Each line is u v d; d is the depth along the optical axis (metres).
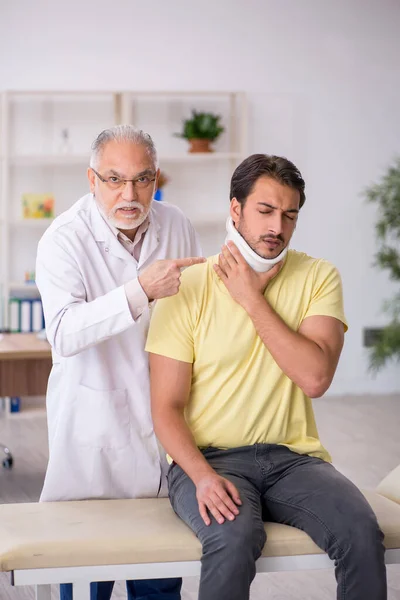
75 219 2.40
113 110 6.76
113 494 2.42
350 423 5.98
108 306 2.17
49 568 2.01
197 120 6.62
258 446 2.18
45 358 4.46
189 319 2.19
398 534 2.14
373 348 6.87
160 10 6.71
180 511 2.12
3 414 6.30
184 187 6.91
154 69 6.74
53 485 2.39
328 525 2.01
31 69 6.61
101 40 6.67
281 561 2.06
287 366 2.11
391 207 6.58
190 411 2.23
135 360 2.41
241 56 6.82
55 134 6.72
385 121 7.00
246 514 1.99
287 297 2.21
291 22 6.84
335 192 6.97
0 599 3.09
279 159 2.13
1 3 6.54
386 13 6.94
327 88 6.92
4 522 2.18
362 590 1.96
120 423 2.39
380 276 7.08
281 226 2.11
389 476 2.60
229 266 2.15
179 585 2.47
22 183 6.76
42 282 2.35
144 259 2.45
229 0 6.77
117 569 2.04
